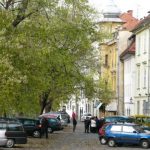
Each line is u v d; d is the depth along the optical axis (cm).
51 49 4038
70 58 4603
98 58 6291
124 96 8106
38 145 4084
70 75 5094
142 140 4094
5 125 3747
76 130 6731
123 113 8131
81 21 4688
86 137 5250
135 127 4166
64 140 4747
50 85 4831
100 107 8925
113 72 8819
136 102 7206
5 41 3491
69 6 4622
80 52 5469
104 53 9194
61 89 5909
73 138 5059
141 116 5428
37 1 4006
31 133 5003
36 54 3809
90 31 4872
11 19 3681
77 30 4575
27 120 5016
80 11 4700
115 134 4162
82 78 5722
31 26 3884
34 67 3975
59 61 4303
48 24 4075
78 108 12169
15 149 3631
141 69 7006
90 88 6316
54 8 4281
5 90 3478
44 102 6175
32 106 4591
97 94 6862
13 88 3509
